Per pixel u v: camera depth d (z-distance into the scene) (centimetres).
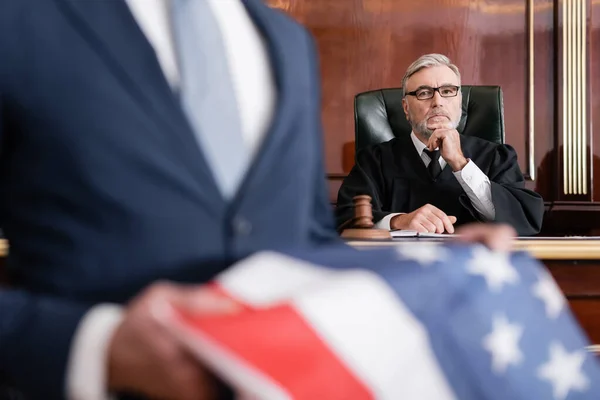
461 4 442
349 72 439
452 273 73
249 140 71
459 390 68
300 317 55
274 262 64
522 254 84
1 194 67
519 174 339
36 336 55
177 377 50
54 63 63
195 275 64
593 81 447
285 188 72
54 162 63
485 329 72
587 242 194
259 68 75
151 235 63
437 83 335
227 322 52
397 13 441
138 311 50
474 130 354
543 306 79
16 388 57
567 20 442
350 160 439
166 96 65
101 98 63
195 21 70
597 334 195
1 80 62
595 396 78
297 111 75
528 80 442
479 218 324
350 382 55
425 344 65
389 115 362
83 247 63
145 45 65
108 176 63
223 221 67
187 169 65
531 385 73
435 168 333
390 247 76
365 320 59
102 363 51
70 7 65
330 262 68
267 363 51
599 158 445
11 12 63
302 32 84
